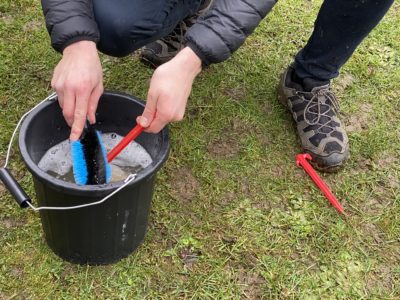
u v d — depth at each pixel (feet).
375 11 4.70
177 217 4.72
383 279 4.59
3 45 5.85
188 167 5.12
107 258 4.25
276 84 6.04
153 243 4.51
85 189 3.43
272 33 6.58
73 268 4.27
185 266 4.42
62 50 3.90
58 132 4.21
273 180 5.16
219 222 4.75
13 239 4.37
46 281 4.16
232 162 5.24
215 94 5.81
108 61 5.90
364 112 5.95
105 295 4.15
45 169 4.13
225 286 4.33
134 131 3.76
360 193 5.20
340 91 6.11
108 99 4.20
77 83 3.64
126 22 4.54
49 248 4.34
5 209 4.52
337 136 5.32
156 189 4.88
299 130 5.47
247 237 4.68
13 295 4.07
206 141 5.37
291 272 4.51
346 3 4.63
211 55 3.78
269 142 5.49
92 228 3.89
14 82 5.53
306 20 6.78
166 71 3.61
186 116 5.53
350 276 4.57
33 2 6.36
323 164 5.27
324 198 5.09
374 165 5.45
